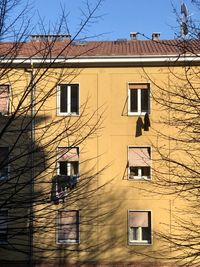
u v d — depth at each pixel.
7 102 15.59
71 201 17.27
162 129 27.33
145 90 27.98
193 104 16.25
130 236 27.00
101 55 27.78
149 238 26.89
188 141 17.62
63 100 27.72
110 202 27.03
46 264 25.94
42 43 14.30
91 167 27.11
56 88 15.30
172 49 28.53
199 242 19.08
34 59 13.28
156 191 26.69
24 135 17.31
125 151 27.50
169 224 26.44
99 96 27.91
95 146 27.41
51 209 14.82
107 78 28.00
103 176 27.19
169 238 20.09
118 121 27.75
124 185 27.22
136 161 27.39
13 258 26.00
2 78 13.48
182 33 14.59
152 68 27.69
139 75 27.84
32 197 13.70
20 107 13.63
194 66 16.95
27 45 19.95
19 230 15.58
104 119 27.73
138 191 27.12
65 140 19.36
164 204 26.81
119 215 26.97
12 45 13.19
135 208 26.98
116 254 26.70
